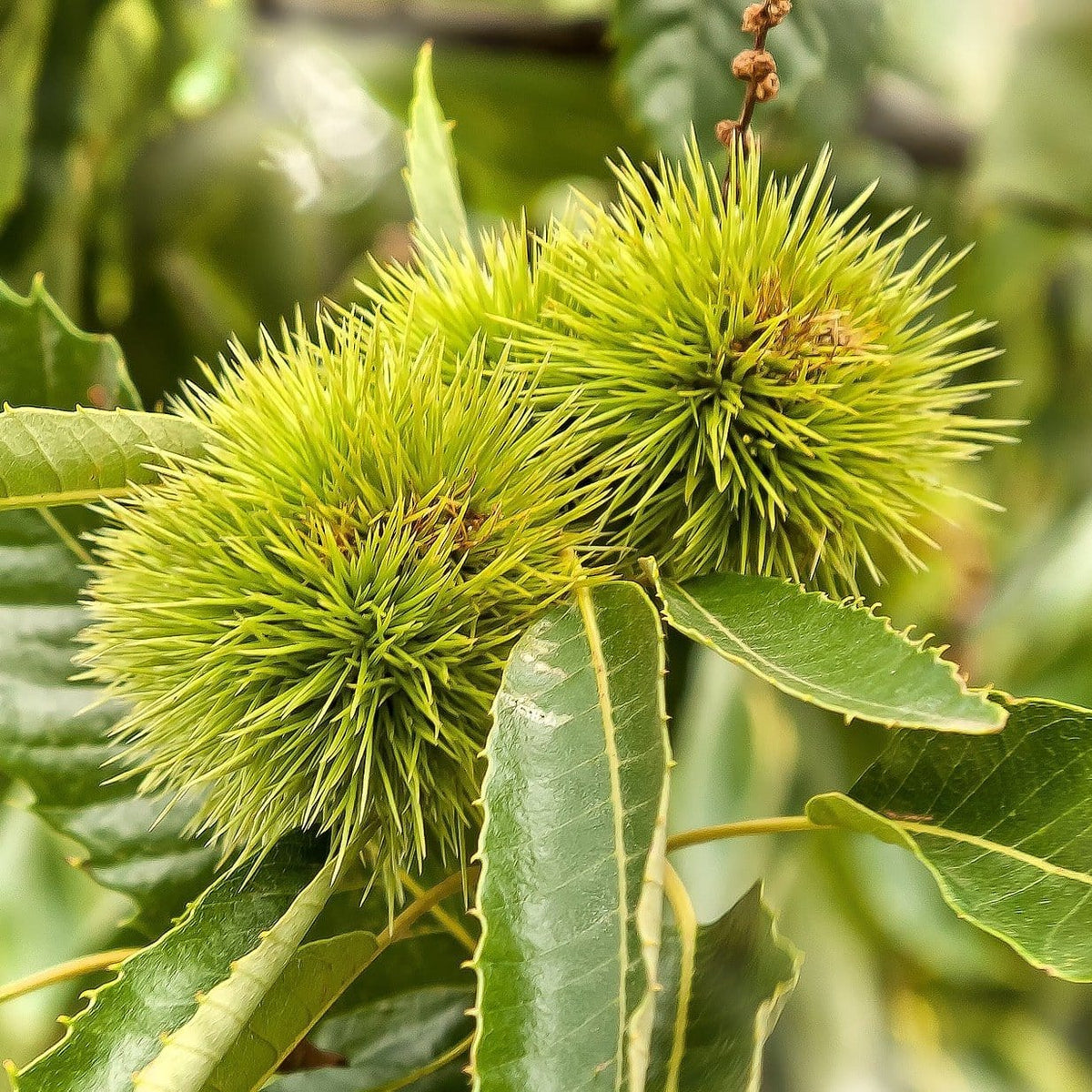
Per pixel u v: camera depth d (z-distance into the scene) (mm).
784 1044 743
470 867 417
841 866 759
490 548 403
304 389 407
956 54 673
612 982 365
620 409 412
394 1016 444
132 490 411
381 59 637
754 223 414
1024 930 383
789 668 384
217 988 386
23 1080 389
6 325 453
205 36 604
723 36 505
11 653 459
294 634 401
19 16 542
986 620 728
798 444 412
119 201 610
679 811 661
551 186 671
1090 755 396
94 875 456
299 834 410
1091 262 737
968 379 712
